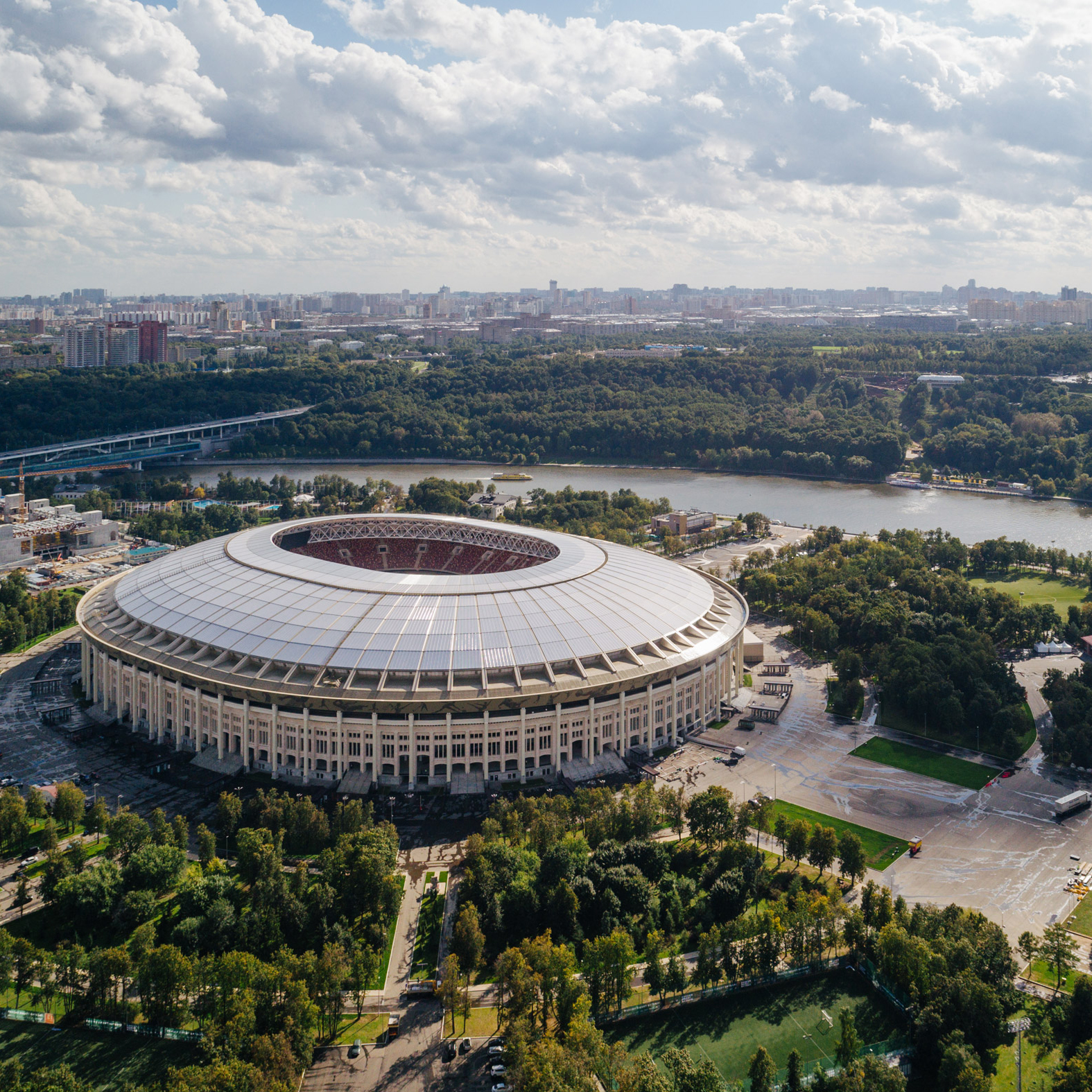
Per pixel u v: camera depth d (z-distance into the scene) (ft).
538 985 652.07
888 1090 580.30
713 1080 579.48
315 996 644.27
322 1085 604.90
